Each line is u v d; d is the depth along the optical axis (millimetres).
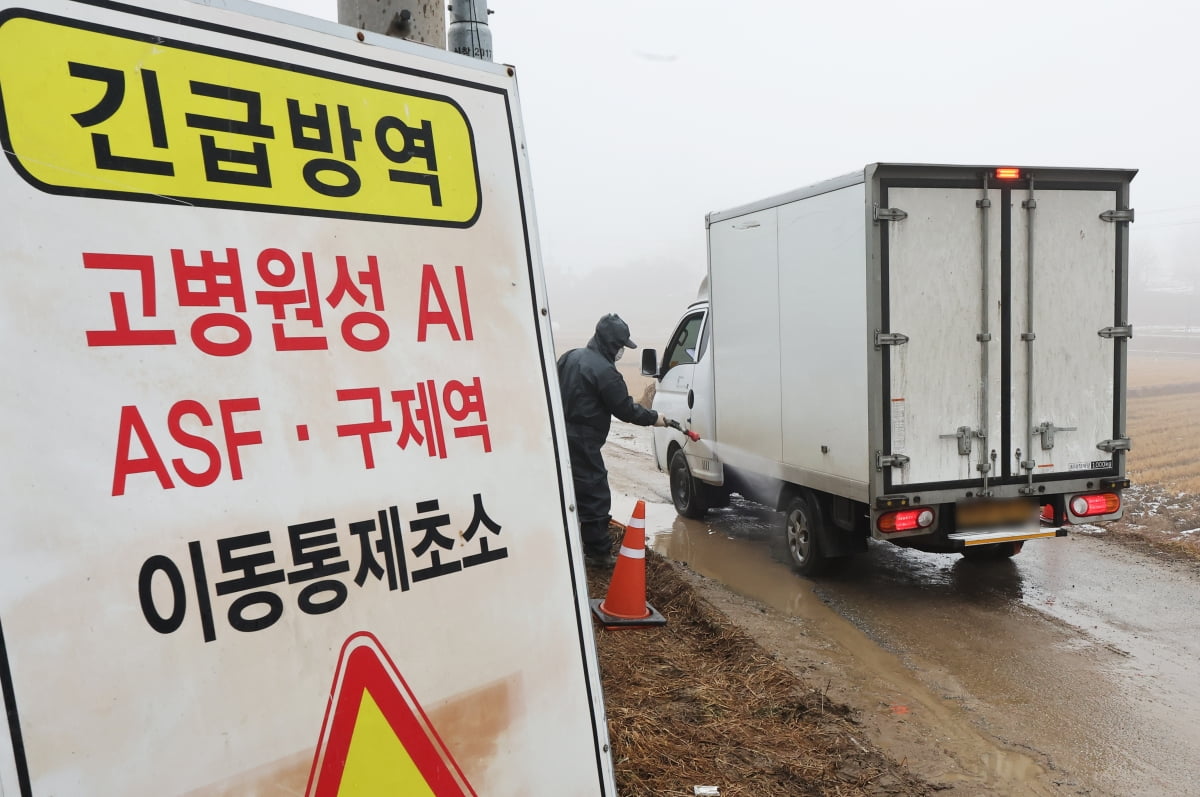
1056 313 5602
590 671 2037
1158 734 3959
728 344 7273
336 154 1735
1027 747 3824
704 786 3188
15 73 1326
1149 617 5504
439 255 1896
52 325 1310
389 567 1677
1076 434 5688
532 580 1946
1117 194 5680
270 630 1484
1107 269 5695
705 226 7590
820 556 6164
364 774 1583
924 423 5406
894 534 5383
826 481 5859
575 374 5781
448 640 1755
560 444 2084
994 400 5516
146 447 1381
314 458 1593
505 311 2016
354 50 1806
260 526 1497
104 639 1294
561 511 2051
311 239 1666
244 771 1420
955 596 5965
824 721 3920
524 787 1848
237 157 1580
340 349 1674
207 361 1477
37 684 1223
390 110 1851
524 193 2119
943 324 5410
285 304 1603
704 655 4629
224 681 1414
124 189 1423
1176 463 11062
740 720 3836
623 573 5078
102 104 1416
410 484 1741
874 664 4762
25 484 1249
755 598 5934
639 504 5066
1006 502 5625
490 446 1918
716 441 7586
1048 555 6949
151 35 1490
